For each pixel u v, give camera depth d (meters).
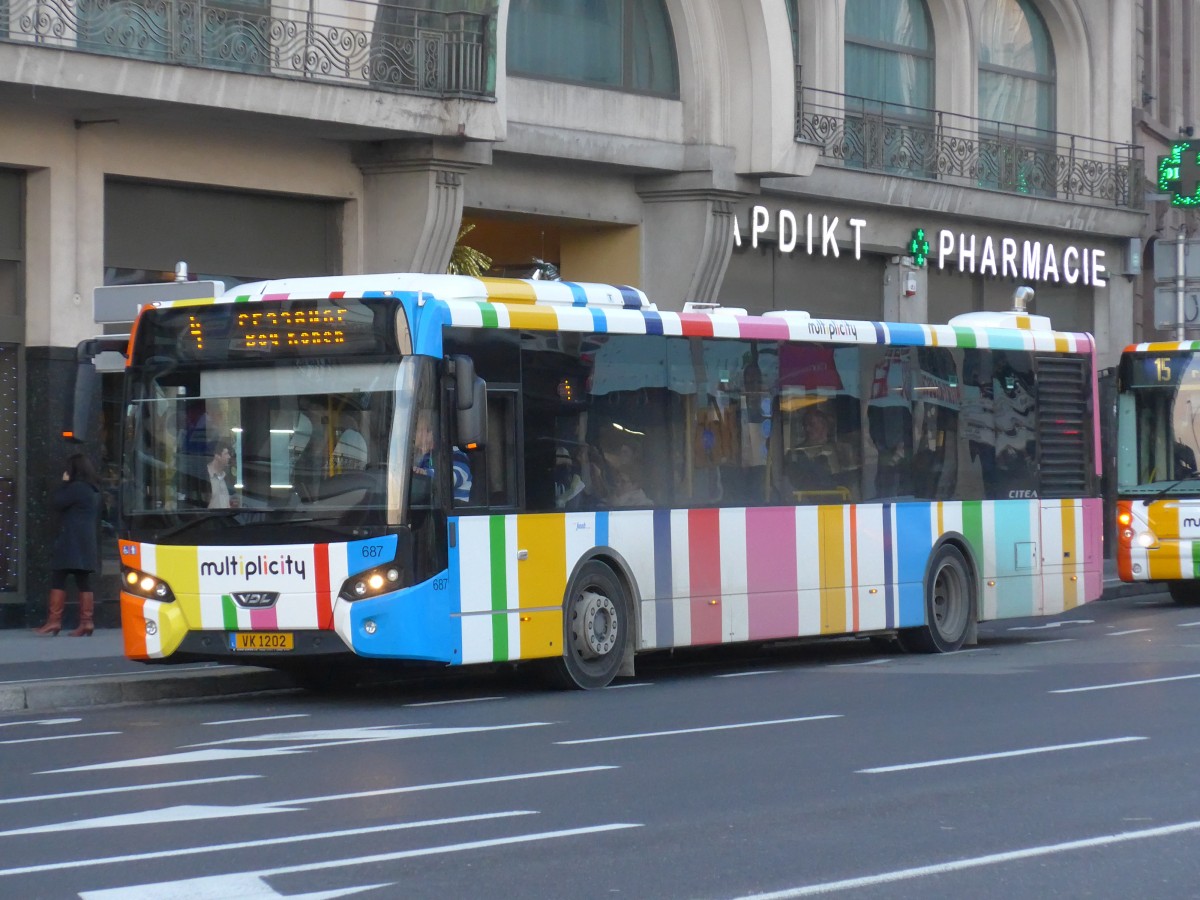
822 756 12.27
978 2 34.56
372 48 23.92
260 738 13.73
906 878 8.47
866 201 31.41
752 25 28.34
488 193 26.47
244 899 8.04
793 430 19.17
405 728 14.18
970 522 21.11
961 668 18.62
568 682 17.05
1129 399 27.64
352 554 15.49
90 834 9.65
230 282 23.94
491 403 16.30
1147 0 39.28
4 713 16.20
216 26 22.36
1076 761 11.98
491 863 8.79
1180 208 30.70
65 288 22.19
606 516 17.27
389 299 15.65
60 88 20.58
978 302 34.88
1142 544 27.39
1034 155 35.25
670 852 9.05
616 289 18.19
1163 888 8.29
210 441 16.09
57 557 21.38
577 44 27.47
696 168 28.28
